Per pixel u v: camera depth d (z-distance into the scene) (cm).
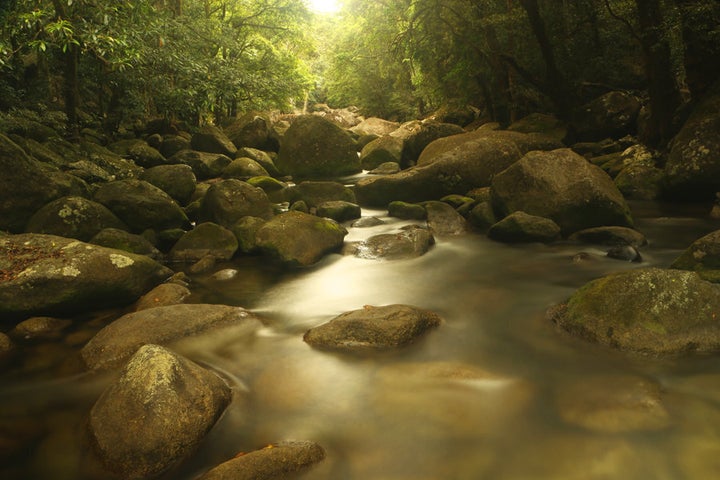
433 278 663
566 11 1750
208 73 1398
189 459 311
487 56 1897
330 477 295
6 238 590
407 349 450
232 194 862
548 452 312
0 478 298
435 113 3120
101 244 710
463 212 964
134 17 1083
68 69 1345
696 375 382
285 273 696
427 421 347
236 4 2647
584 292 476
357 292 620
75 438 333
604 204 791
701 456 301
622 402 355
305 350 455
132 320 470
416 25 1877
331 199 1073
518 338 469
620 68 1869
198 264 712
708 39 1116
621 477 290
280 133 2233
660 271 445
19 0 891
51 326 516
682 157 995
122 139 1809
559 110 1625
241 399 377
